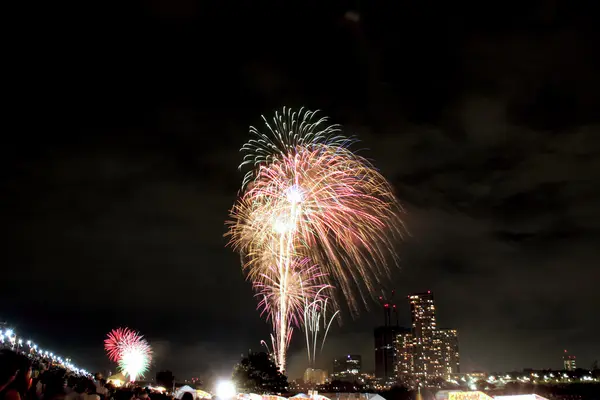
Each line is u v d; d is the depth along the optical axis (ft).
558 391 571.69
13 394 24.71
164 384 220.84
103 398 66.59
